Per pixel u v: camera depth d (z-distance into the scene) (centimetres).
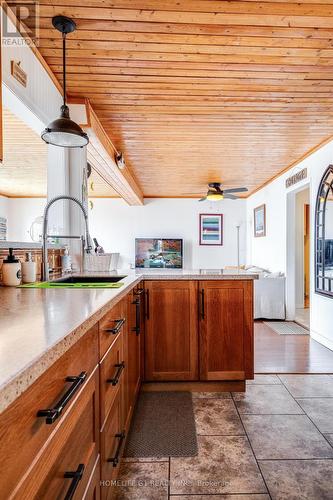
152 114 314
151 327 248
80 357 89
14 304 111
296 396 244
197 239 791
